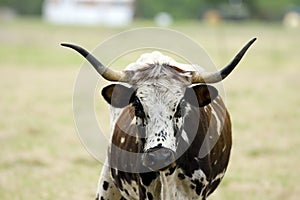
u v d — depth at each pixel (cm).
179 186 1315
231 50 7256
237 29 11094
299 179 2206
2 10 16138
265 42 8844
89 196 2014
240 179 2205
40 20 13838
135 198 1366
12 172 2272
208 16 12231
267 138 2789
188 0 15400
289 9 16212
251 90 4331
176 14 15238
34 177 2209
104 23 12900
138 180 1303
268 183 2148
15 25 11288
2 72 5441
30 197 2000
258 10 15962
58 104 3775
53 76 5253
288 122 3164
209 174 1341
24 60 6419
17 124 3130
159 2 15162
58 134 2922
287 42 8994
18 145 2680
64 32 9762
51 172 2273
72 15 14338
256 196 2019
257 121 3180
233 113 3400
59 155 2525
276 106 3656
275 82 4809
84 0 14350
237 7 15825
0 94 4141
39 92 4281
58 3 14438
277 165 2378
